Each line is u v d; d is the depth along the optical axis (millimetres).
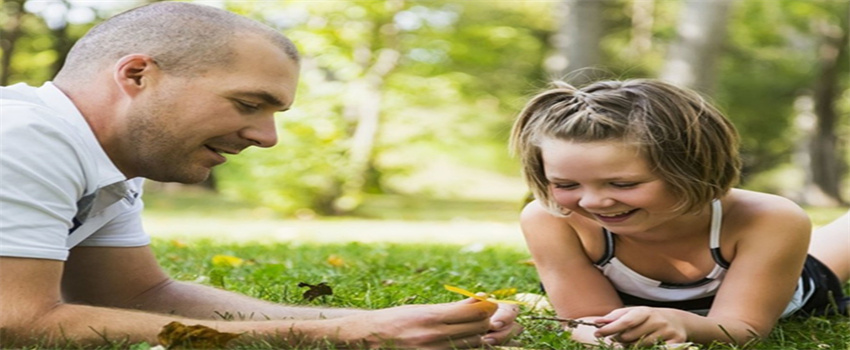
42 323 2076
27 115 2121
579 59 10516
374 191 13133
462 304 2271
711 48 10695
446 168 23109
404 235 8852
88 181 2215
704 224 2762
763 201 2791
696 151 2553
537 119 2646
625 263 2877
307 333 2205
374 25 12797
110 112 2258
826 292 3258
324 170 12578
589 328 2641
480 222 12047
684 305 2941
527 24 18750
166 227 9633
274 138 2324
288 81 2326
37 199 2086
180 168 2301
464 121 15719
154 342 2156
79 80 2293
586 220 2857
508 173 23438
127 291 2701
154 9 2301
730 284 2740
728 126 2682
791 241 2717
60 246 2137
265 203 12562
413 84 13586
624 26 19094
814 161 19375
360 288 3576
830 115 19453
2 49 14766
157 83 2238
